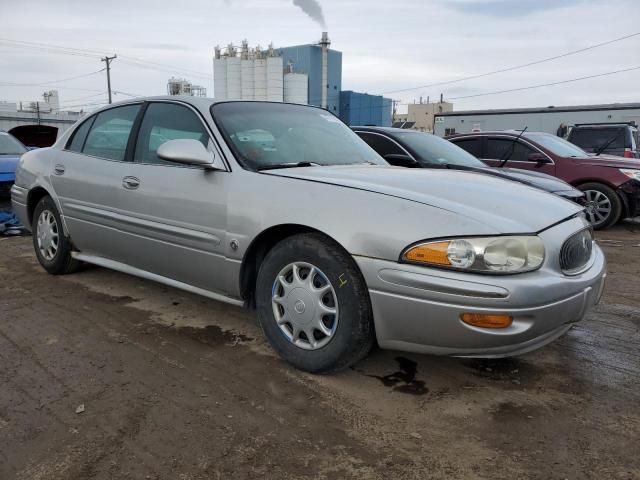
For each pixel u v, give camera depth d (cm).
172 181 350
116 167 394
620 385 297
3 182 674
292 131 381
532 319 248
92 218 415
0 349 329
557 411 268
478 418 261
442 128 2548
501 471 221
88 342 341
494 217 259
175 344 340
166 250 357
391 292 259
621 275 546
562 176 854
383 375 302
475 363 320
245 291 327
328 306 287
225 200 319
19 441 236
